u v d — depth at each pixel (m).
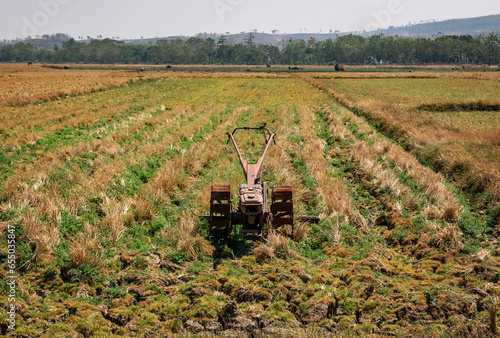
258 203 8.51
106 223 9.59
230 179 13.67
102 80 63.09
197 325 6.37
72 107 30.70
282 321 6.49
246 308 6.78
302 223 9.90
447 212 10.64
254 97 43.47
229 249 8.95
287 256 8.65
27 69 124.62
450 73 88.12
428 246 9.19
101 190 11.73
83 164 14.60
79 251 7.89
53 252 8.28
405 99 40.28
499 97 42.31
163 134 21.19
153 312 6.73
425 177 13.62
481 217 10.98
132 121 25.48
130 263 8.21
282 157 16.42
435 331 6.19
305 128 23.28
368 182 13.85
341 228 10.02
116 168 13.84
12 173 13.47
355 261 8.41
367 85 61.12
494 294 7.09
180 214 10.91
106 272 7.74
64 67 145.12
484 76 78.94
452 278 7.73
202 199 11.63
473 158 15.38
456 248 8.95
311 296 7.12
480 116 30.86
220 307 6.82
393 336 6.17
